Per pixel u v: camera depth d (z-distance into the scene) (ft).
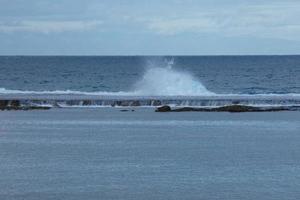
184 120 389.39
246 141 306.14
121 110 439.22
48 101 463.01
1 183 210.18
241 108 433.07
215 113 425.28
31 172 228.63
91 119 393.70
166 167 238.48
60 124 371.56
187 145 293.84
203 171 230.48
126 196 193.47
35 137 321.11
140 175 223.51
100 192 198.18
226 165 242.58
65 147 288.30
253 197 192.24
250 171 230.27
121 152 273.75
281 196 193.67
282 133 334.03
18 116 408.46
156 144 297.33
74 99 472.03
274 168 236.22
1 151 277.03
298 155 265.13
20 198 190.90
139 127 359.25
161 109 433.07
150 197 192.44
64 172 228.84
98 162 249.14
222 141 306.55
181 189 202.18
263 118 397.60
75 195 194.49
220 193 197.26
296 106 453.99
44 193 196.75
